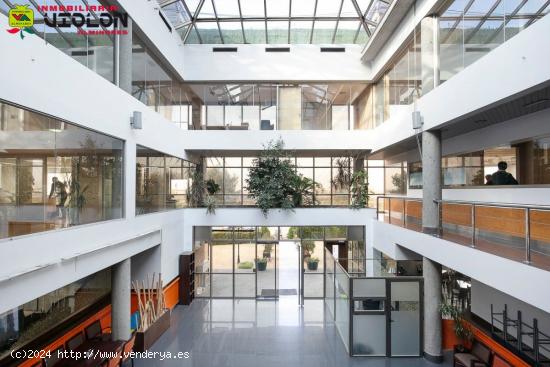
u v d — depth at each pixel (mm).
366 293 8008
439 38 7730
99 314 8656
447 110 6793
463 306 9375
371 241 12070
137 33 8938
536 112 6562
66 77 5566
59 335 7215
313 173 14703
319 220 12172
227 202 14680
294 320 10266
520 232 6082
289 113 13078
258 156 13188
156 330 8781
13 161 4484
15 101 4438
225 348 8328
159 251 10070
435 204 7660
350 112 13180
